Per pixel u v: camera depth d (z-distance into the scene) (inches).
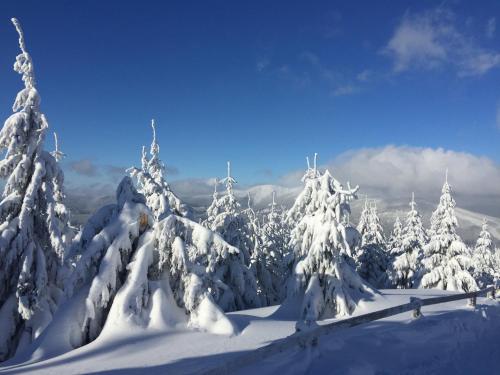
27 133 637.3
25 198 613.3
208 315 456.4
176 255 475.5
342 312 620.1
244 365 224.4
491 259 1592.0
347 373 249.9
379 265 1654.8
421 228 1553.9
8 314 597.9
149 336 414.6
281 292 761.6
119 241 467.2
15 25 629.9
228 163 1144.8
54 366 335.6
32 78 641.6
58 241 625.0
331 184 696.4
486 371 296.7
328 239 660.7
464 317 454.9
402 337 352.2
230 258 985.5
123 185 519.8
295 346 286.5
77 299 445.7
